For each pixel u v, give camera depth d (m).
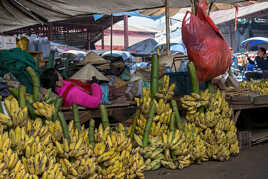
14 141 2.13
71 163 2.42
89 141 2.62
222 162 3.35
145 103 3.12
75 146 2.39
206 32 3.35
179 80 4.07
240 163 3.28
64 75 5.82
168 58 6.07
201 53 3.28
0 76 4.14
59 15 8.62
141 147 3.03
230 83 5.03
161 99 3.18
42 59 6.69
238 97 3.99
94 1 7.21
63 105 3.74
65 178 2.37
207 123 3.37
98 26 18.27
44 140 2.37
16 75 4.16
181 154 3.11
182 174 2.93
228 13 15.06
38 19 8.87
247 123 5.14
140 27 26.41
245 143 3.98
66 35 19.31
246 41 15.84
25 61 4.20
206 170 3.05
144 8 8.11
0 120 2.17
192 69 3.33
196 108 3.39
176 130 3.17
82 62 5.93
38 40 7.05
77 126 2.73
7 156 1.94
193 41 3.34
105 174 2.51
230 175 2.86
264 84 5.44
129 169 2.73
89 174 2.39
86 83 4.18
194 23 3.36
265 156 3.54
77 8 7.88
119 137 2.66
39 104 2.54
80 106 3.78
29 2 7.34
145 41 19.39
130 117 3.85
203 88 4.20
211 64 3.29
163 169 3.13
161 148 3.11
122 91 4.41
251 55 15.80
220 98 3.57
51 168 2.20
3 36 6.00
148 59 17.08
